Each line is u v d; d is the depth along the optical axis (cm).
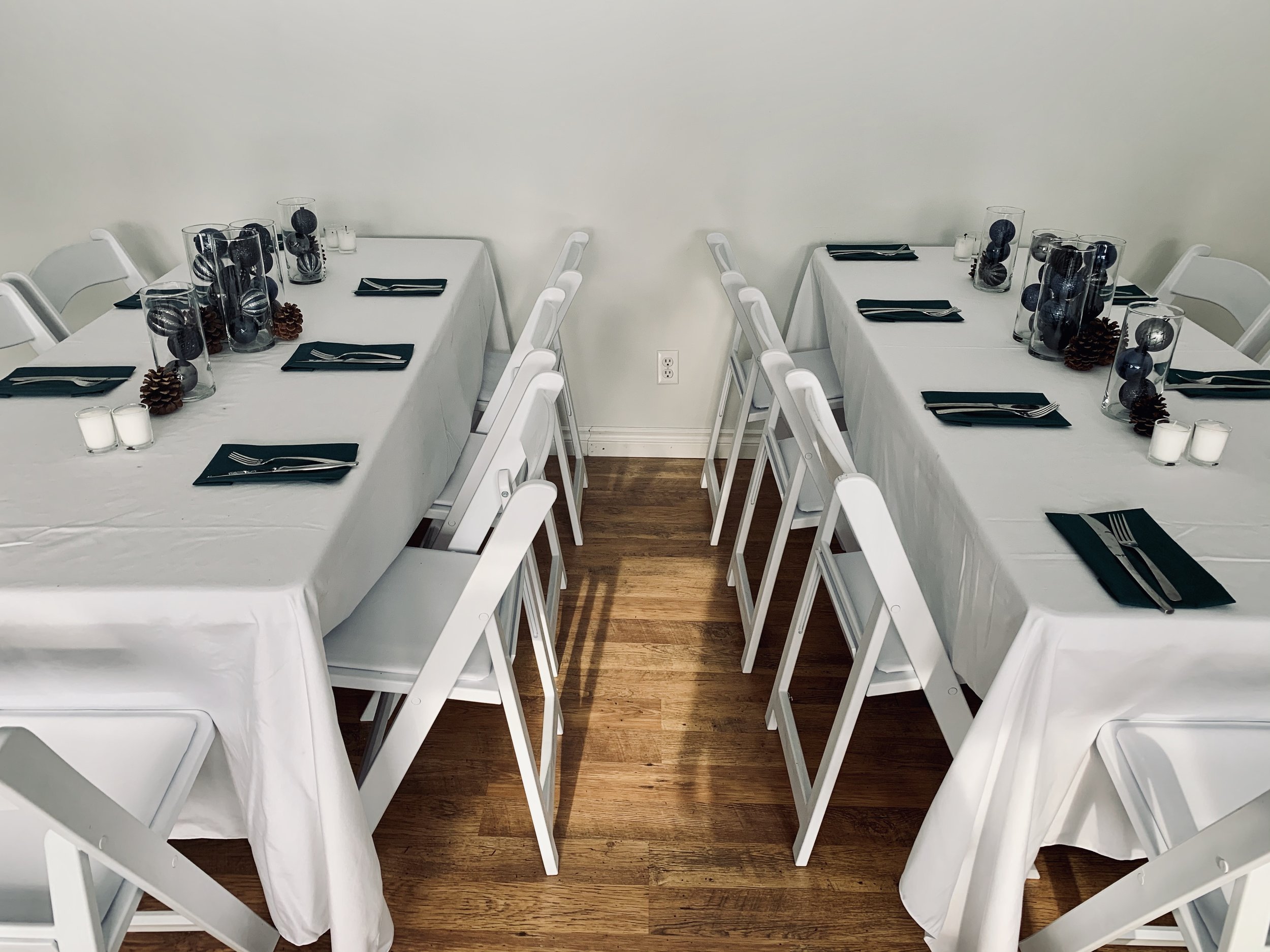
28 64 276
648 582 263
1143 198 291
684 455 333
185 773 132
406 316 232
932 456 168
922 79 276
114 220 300
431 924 166
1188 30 267
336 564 142
